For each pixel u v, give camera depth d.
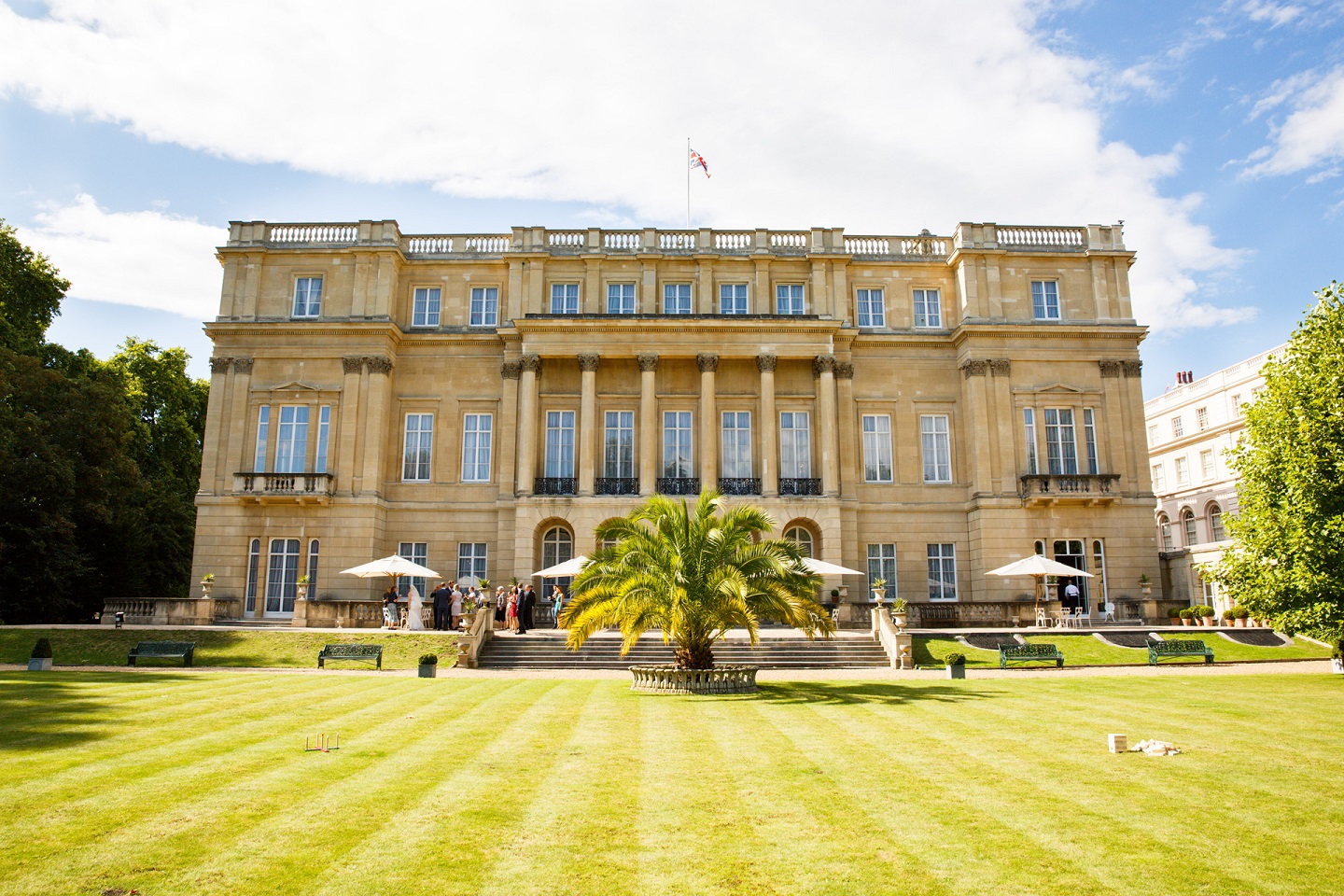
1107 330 44.22
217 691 19.28
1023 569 37.31
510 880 7.74
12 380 38.03
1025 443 43.84
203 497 41.91
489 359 44.59
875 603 35.50
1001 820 9.54
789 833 9.09
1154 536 43.09
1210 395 60.97
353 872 7.85
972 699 19.25
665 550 22.31
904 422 44.94
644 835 8.98
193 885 7.49
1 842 8.40
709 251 45.25
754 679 21.50
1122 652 30.56
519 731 14.73
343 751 12.70
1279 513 25.11
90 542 43.06
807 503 41.66
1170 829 9.27
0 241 41.94
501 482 42.78
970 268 44.88
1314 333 25.80
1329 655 30.83
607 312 44.94
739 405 44.00
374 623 35.41
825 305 44.88
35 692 18.17
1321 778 11.42
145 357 52.59
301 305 44.22
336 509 41.78
